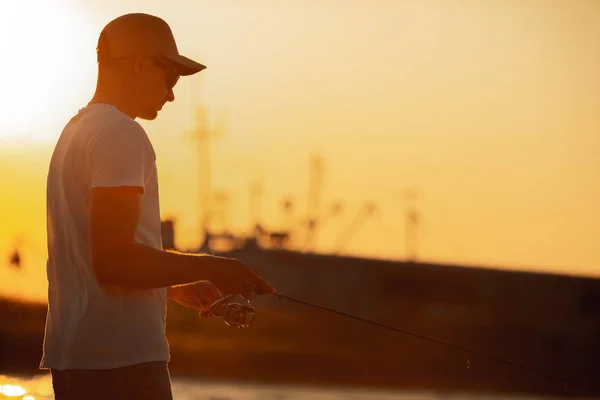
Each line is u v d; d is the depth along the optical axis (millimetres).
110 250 4238
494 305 53031
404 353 28125
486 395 22062
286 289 56875
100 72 4703
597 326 51688
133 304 4473
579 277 51812
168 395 4535
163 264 4301
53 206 4641
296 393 20094
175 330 33406
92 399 4449
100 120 4422
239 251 57031
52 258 4656
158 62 4688
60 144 4629
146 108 4727
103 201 4270
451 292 53719
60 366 4492
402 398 20953
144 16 4711
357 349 29531
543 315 52406
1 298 32469
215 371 26531
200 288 5359
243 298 5207
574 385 6012
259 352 30875
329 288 56469
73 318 4492
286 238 57656
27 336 30453
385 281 56031
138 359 4445
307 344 30844
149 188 4516
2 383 15906
